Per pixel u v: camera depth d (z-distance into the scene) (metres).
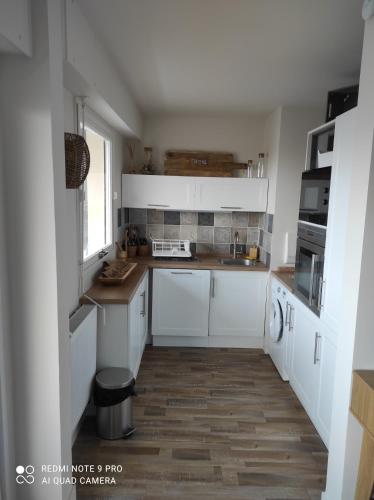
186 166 4.02
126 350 2.53
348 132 1.98
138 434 2.38
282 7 1.68
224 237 4.23
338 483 1.73
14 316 1.45
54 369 1.48
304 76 2.60
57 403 1.51
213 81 2.77
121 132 3.48
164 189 3.85
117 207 3.65
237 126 4.06
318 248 2.41
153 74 2.64
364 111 1.56
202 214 4.19
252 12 1.73
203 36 2.00
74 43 1.65
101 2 1.66
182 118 4.04
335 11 1.70
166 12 1.74
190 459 2.17
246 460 2.17
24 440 1.53
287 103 3.29
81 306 2.36
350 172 1.95
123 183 3.82
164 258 3.91
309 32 1.93
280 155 3.42
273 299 3.46
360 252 1.58
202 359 3.54
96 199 3.15
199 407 2.71
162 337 3.83
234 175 4.16
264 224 3.92
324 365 2.30
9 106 1.33
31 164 1.36
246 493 1.94
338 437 1.75
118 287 2.74
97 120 2.71
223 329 3.77
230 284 3.69
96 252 2.94
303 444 2.33
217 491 1.94
